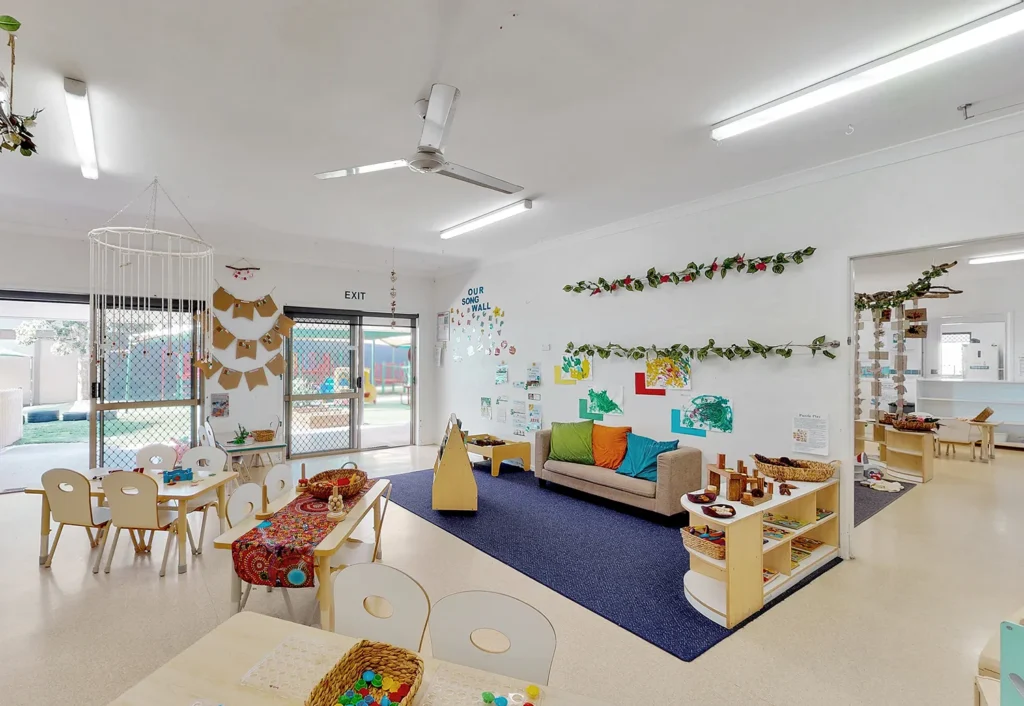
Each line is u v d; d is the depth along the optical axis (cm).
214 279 628
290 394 698
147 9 198
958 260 621
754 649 251
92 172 358
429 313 828
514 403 663
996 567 346
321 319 725
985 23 202
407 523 439
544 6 198
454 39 220
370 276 762
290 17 204
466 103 277
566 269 586
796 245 384
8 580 323
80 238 550
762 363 407
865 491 546
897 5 198
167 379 593
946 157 314
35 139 314
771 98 271
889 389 827
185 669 128
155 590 311
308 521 279
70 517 340
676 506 428
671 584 323
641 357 499
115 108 277
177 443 600
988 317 803
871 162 344
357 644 127
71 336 1118
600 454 514
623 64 240
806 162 363
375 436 862
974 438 707
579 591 312
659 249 484
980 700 148
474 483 468
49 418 1009
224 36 216
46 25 206
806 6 199
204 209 467
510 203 454
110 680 224
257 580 247
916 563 354
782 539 314
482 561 358
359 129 305
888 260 623
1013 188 291
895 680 227
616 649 252
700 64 240
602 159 355
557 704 118
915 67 229
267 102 273
